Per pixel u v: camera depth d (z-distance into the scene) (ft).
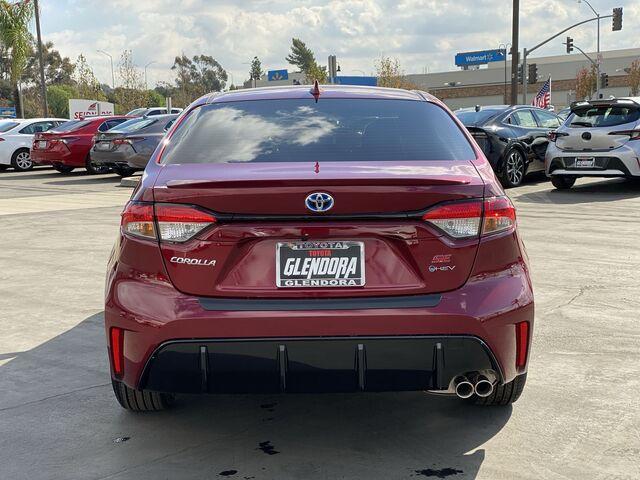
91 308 18.04
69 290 19.92
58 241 27.71
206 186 9.10
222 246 9.12
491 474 9.36
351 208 9.04
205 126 11.32
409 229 9.12
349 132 10.94
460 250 9.22
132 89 195.00
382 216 9.07
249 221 9.11
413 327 8.99
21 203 40.98
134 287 9.39
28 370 13.61
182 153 10.64
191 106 12.39
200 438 10.61
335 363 9.00
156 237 9.31
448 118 11.73
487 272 9.36
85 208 38.34
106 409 11.74
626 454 9.90
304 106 11.75
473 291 9.23
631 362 13.48
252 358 9.02
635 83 239.91
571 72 269.44
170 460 9.92
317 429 10.87
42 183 55.52
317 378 9.08
